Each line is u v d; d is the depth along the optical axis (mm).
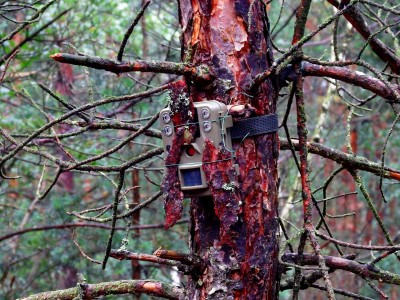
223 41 2350
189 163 2238
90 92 2881
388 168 2848
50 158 2865
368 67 2402
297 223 9688
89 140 6266
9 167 6852
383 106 8852
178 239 7535
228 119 2240
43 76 6953
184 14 2406
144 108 5918
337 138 9508
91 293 2705
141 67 2156
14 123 5988
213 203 2305
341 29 8602
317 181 10867
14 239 7824
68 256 7449
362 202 11266
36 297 2760
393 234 10898
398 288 10602
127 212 2725
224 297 2270
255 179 2314
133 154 6246
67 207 7480
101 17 6902
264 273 2311
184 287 2582
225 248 2291
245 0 2369
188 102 2225
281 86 2496
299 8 2428
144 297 6332
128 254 2523
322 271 2236
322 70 2674
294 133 8492
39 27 6309
